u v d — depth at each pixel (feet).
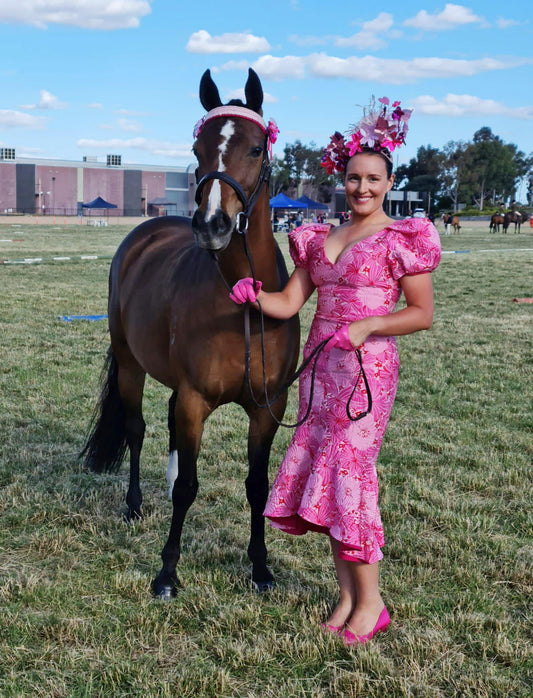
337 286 8.17
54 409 17.81
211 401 9.35
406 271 7.82
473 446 15.71
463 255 79.20
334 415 8.18
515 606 9.37
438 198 289.12
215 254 8.47
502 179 288.71
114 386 12.93
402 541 11.13
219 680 7.65
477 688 7.61
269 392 9.34
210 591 9.62
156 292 10.64
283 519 8.67
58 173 246.68
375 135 7.94
